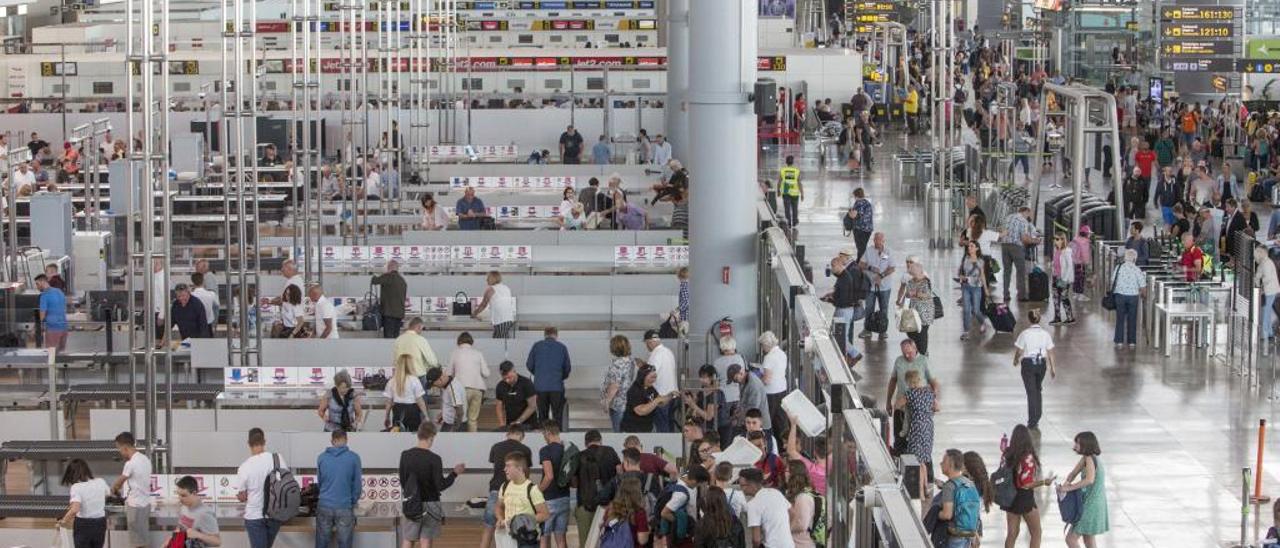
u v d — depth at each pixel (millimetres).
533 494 17344
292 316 27172
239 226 25344
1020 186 42469
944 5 38750
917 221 40969
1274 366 25016
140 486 18516
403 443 20734
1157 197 42938
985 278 29359
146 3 20750
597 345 25141
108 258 32906
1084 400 24750
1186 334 28203
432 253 32156
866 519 11438
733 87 23453
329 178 42438
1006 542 18031
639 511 15930
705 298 23766
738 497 15422
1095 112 48031
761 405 19266
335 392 21500
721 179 23562
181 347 26047
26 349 23609
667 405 21844
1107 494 20547
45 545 18656
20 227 34688
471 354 22609
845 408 13266
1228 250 34062
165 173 21094
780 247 21516
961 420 23625
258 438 18219
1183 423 23547
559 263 31969
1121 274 28000
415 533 18453
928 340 28734
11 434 22906
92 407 24516
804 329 17344
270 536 18156
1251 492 20562
